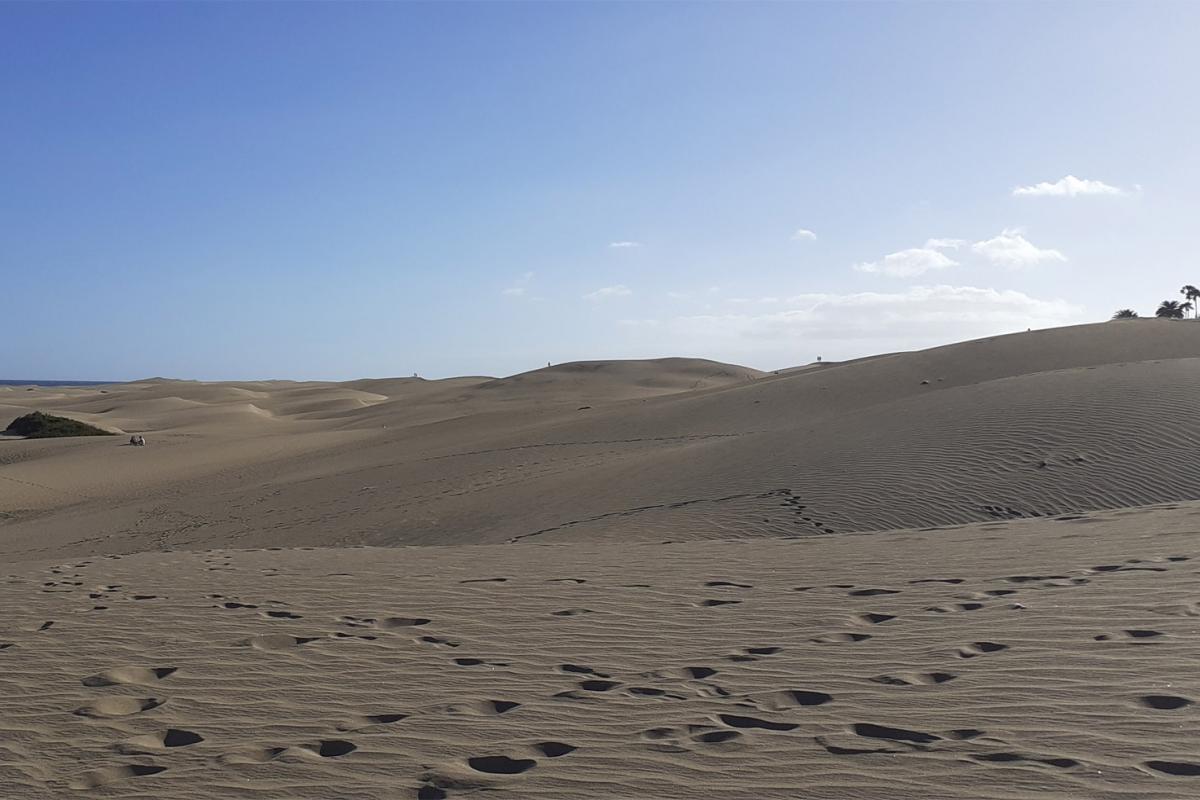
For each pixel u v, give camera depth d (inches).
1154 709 178.2
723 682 218.7
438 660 251.3
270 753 189.8
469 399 3786.9
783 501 657.6
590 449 1392.7
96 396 5477.4
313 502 1198.3
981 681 203.5
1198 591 262.8
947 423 804.0
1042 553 354.9
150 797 169.6
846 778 160.1
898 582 317.4
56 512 1517.0
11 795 173.3
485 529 791.7
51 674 255.1
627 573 372.5
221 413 3725.4
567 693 217.6
